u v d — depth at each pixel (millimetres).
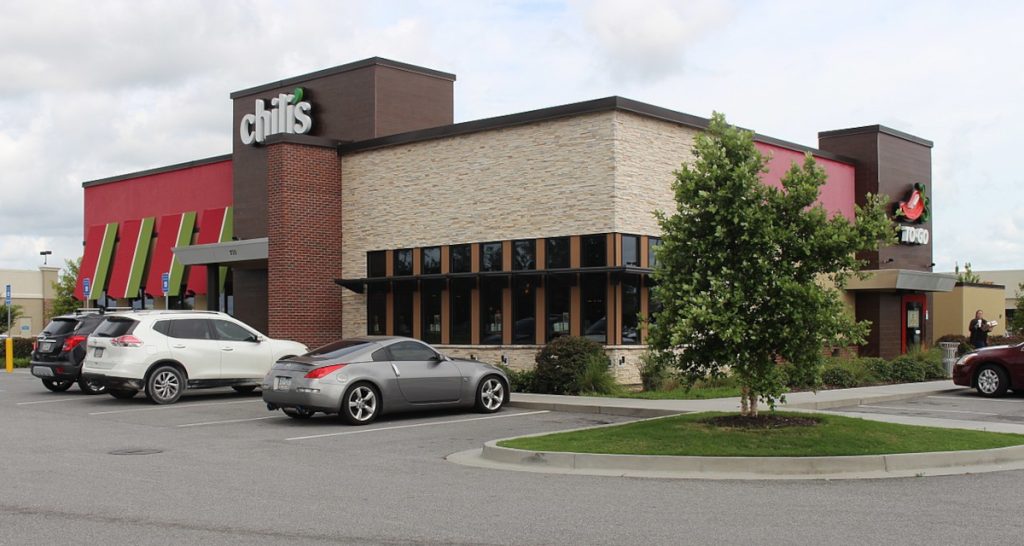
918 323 32438
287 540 7543
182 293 34188
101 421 16469
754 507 8922
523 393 20672
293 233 26656
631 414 17312
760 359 12938
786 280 12367
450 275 24641
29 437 14234
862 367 23641
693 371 13359
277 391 16094
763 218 12508
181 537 7645
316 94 30328
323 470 11211
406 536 7680
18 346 35375
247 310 30906
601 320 22219
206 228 32750
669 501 9234
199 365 19750
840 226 12766
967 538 7586
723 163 12914
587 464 11398
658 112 23141
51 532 7816
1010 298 63281
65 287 50000
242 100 31719
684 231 13055
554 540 7551
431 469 11336
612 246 22062
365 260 27375
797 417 13305
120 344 19031
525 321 23734
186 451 12812
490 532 7832
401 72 29672
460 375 17359
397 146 26750
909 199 32344
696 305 12445
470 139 25109
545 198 23422
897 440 11898
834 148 32188
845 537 7641
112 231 36812
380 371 16297
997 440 12141
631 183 22531
